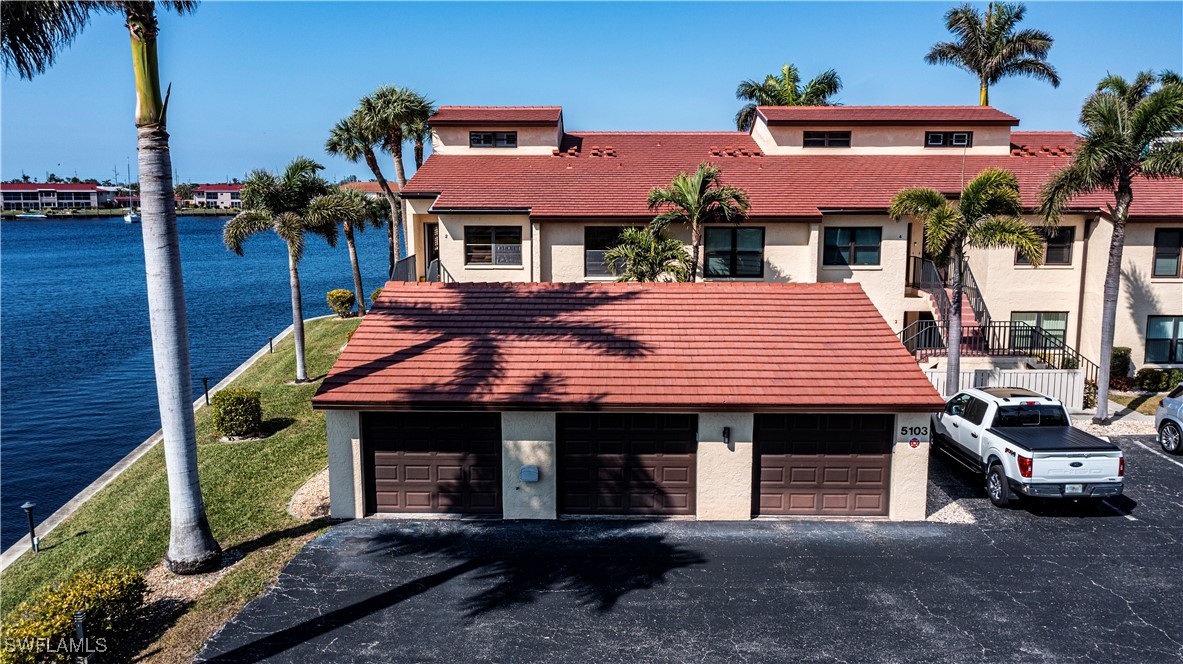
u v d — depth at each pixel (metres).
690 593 12.20
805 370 15.66
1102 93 20.64
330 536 14.38
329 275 80.62
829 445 15.27
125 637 10.96
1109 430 21.30
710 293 18.42
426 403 14.63
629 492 15.38
